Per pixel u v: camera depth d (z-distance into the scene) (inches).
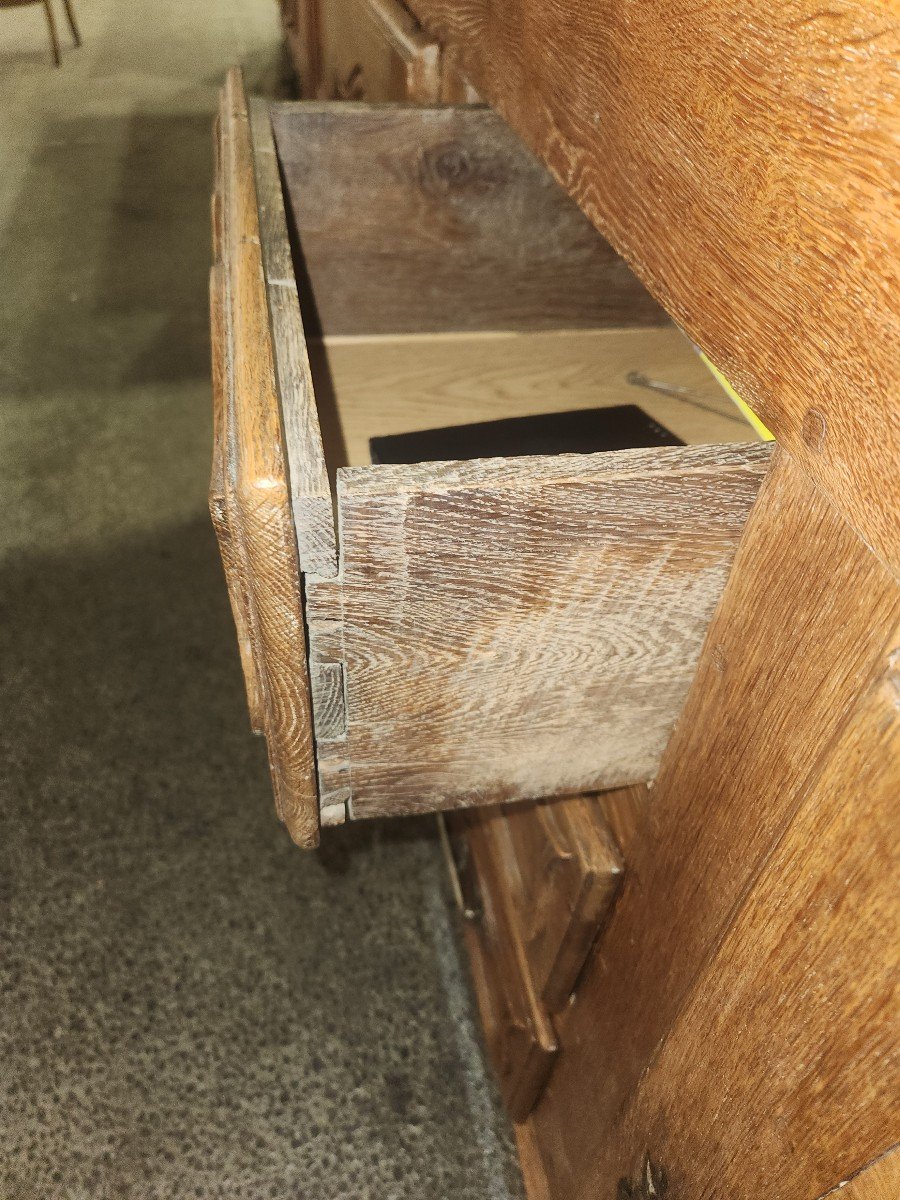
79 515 76.7
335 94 67.9
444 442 35.6
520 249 42.3
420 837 60.0
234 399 19.9
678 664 24.3
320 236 40.3
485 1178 46.6
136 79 143.8
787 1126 20.8
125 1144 46.3
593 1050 34.9
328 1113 48.1
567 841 32.2
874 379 14.4
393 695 23.6
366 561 19.8
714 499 19.9
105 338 94.4
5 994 50.7
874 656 16.6
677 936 26.3
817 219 14.9
